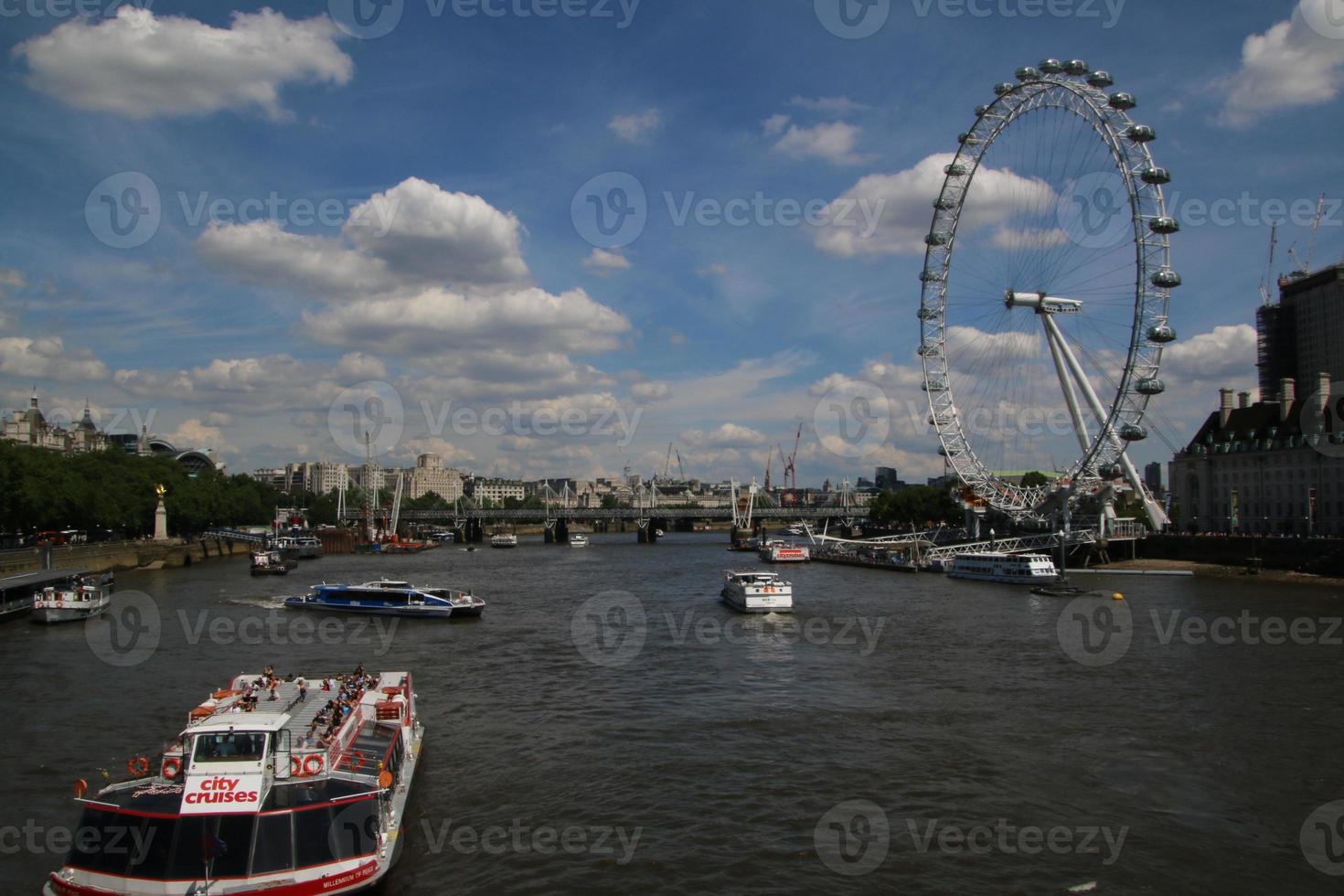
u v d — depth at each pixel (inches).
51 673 2839.6
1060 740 2108.8
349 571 7372.1
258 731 1294.3
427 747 2055.9
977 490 7613.2
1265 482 7731.3
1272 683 2669.8
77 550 6304.1
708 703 2460.6
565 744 2081.7
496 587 5915.4
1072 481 6919.3
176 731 2155.5
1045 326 7012.8
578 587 5910.4
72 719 2261.3
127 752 1982.0
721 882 1407.5
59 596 4037.9
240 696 1754.4
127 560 7224.4
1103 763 1942.7
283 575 6830.7
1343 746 2054.6
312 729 1550.2
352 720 1625.2
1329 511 7066.9
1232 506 7490.2
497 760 1968.5
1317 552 5959.6
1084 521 7509.8
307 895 1230.3
